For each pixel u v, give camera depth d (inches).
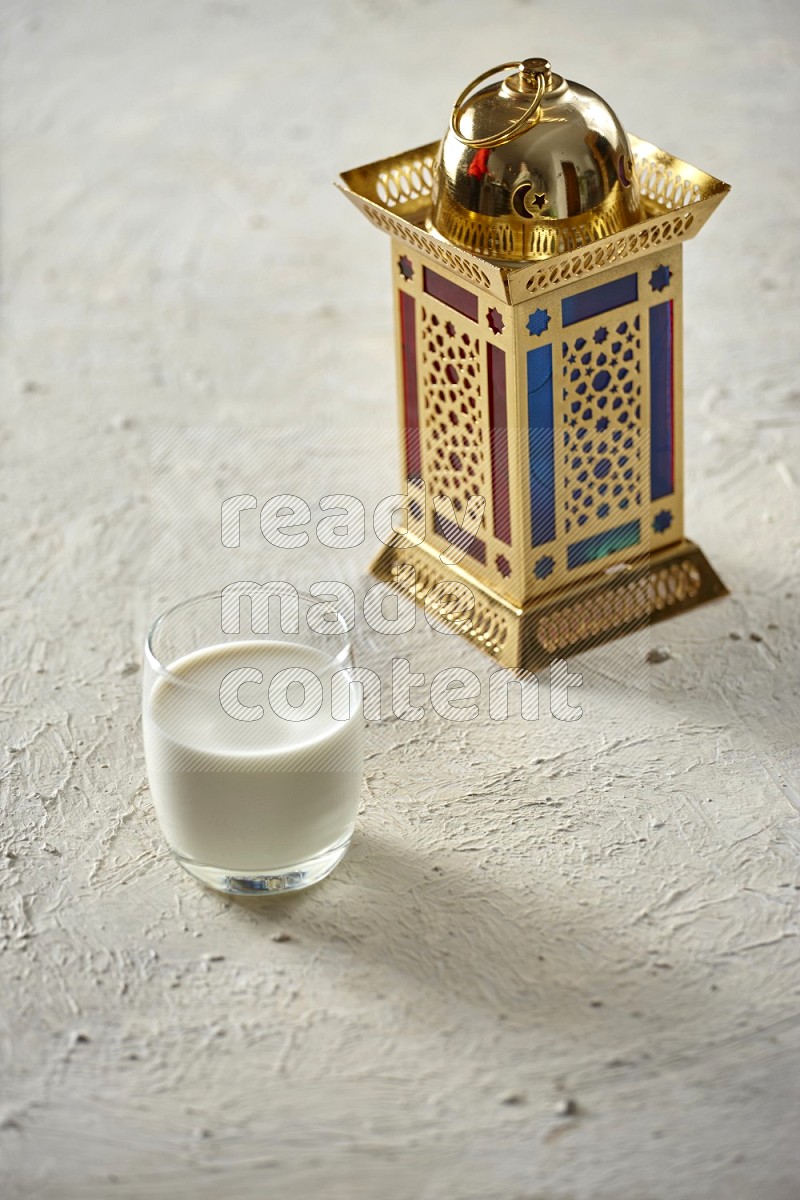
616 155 46.3
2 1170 40.6
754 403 55.8
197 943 43.8
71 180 67.1
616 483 48.8
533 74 45.9
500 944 43.6
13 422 56.4
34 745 47.6
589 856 45.0
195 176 67.1
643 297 47.3
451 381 48.2
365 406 56.5
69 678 49.1
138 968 43.4
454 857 45.1
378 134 68.7
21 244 63.8
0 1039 42.4
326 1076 41.7
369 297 60.9
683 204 47.7
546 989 42.8
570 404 47.4
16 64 76.3
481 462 48.2
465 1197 40.1
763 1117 40.9
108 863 45.3
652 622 49.9
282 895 44.5
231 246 63.4
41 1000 42.9
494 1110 41.1
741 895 44.2
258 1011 42.6
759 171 65.5
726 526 52.2
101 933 43.9
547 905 44.2
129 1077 41.8
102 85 73.9
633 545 49.6
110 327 59.9
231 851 43.6
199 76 74.4
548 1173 40.3
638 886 44.4
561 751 47.3
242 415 56.4
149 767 43.6
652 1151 40.6
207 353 58.7
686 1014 42.3
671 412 48.8
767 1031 42.1
